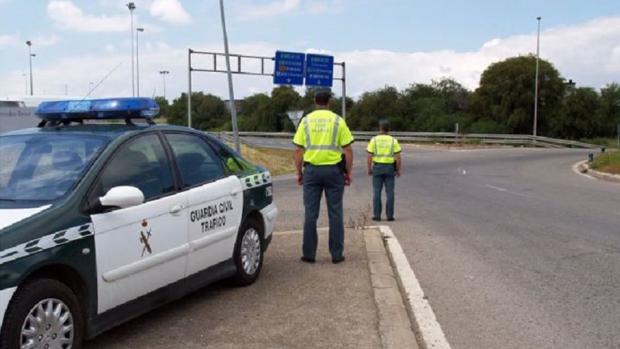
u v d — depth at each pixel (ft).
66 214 14.20
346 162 24.49
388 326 17.12
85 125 18.39
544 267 24.99
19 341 12.84
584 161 108.47
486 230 33.88
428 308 19.36
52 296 13.56
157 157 17.66
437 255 27.17
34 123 71.67
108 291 15.03
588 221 37.32
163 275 16.80
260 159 108.68
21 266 12.89
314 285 21.34
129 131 17.25
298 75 124.98
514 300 20.40
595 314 19.01
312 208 24.47
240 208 20.65
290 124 267.39
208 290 20.84
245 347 15.78
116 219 15.24
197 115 304.50
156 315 18.33
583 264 25.52
